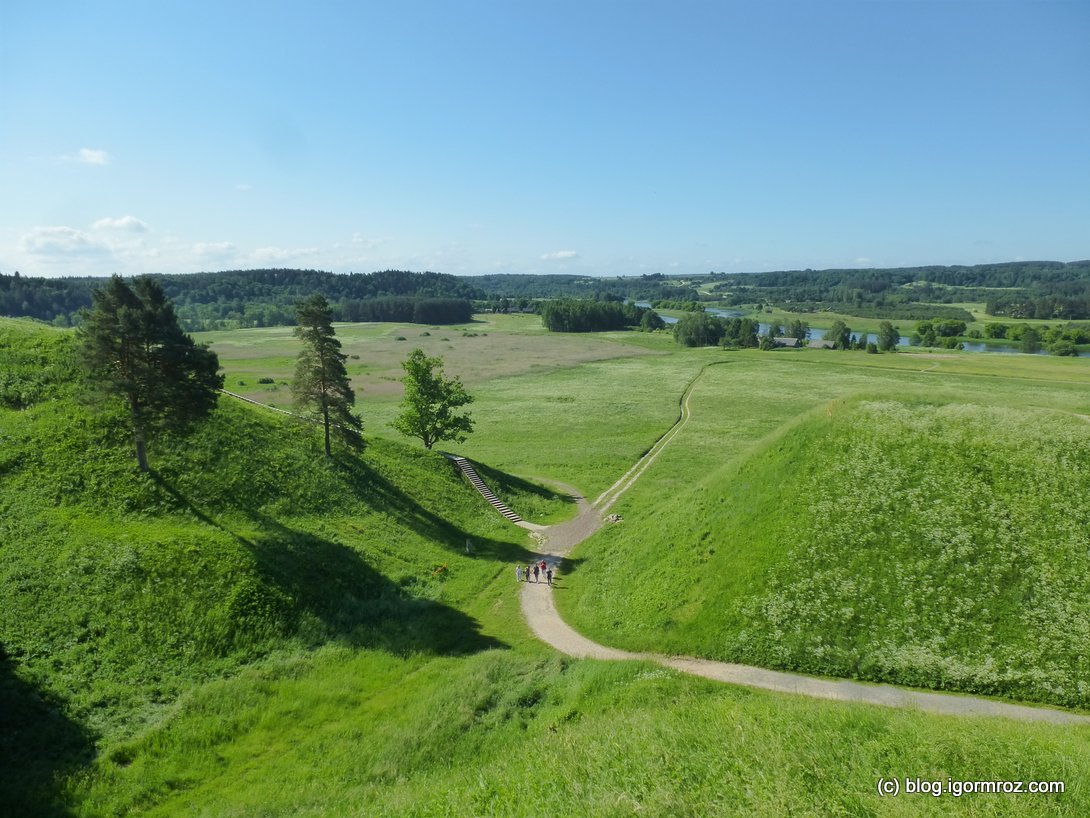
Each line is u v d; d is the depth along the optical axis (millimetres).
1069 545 32375
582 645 35438
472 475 68000
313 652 33250
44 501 39250
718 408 114000
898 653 29875
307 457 55312
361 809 20672
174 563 35375
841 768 18922
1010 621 30047
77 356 40031
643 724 23219
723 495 44625
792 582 34562
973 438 40000
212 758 24844
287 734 26672
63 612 31156
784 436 46594
